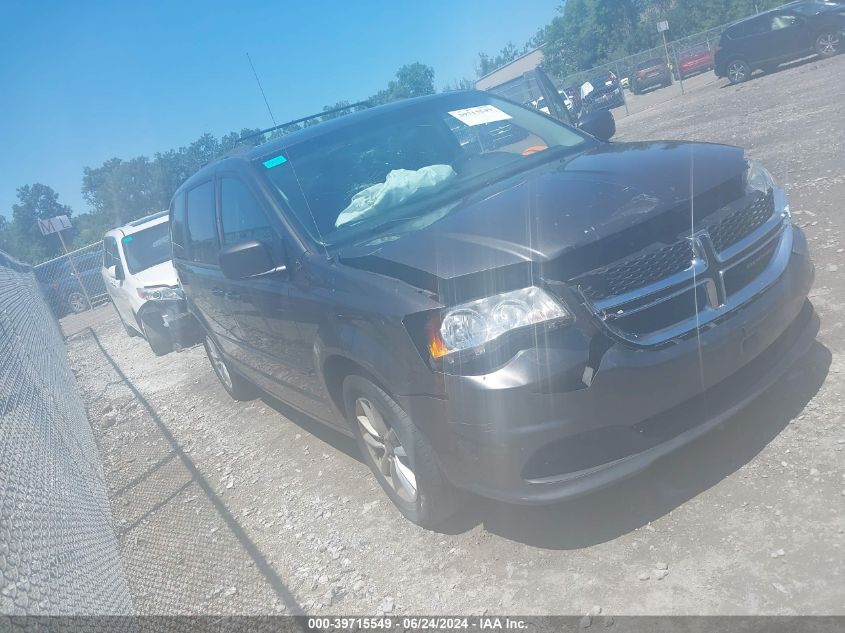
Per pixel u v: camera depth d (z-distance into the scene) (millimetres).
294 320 3920
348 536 3775
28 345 6137
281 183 4277
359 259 3436
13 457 2990
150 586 3900
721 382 3078
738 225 3197
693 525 2967
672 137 13023
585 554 3020
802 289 3371
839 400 3438
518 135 4668
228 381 6613
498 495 2961
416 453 3234
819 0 19016
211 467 5336
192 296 6113
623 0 67438
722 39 20656
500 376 2779
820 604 2408
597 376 2779
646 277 2922
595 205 3053
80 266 20734
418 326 2982
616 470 2855
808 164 7859
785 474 3072
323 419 4402
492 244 2959
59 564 2816
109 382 9391
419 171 4230
